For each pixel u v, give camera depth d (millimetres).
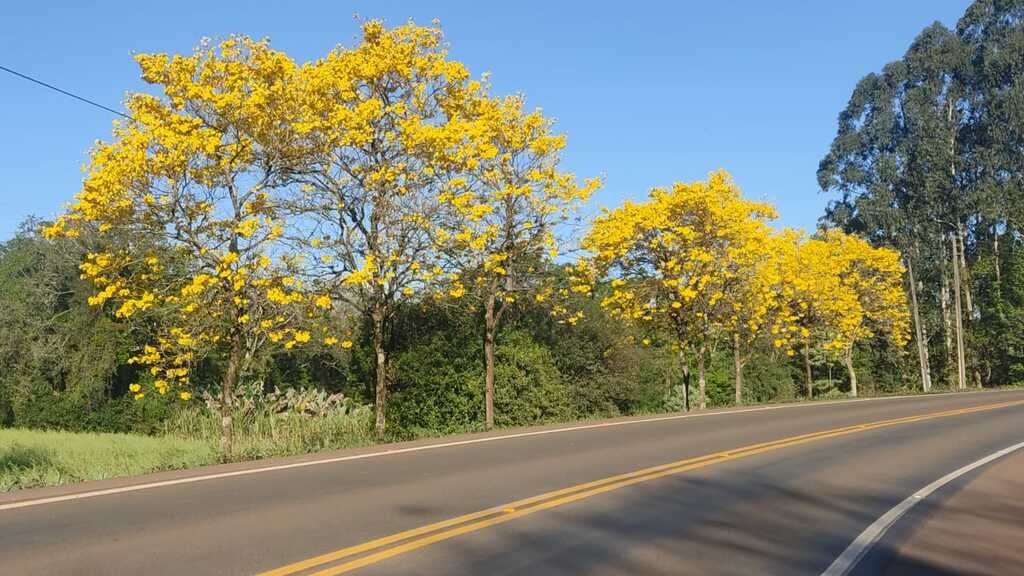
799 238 35094
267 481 10250
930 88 47281
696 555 6891
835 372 51344
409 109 18344
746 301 27109
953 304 52469
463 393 24672
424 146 17328
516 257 21516
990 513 8992
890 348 48281
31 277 32500
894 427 17938
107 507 8477
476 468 11500
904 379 51438
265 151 15305
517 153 20656
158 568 6121
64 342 31031
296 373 33781
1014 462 12828
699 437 15727
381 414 18203
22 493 9438
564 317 27000
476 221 18594
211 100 14391
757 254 26312
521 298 24203
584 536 7477
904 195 49344
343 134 16688
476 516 8203
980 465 12492
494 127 19562
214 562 6301
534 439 15297
